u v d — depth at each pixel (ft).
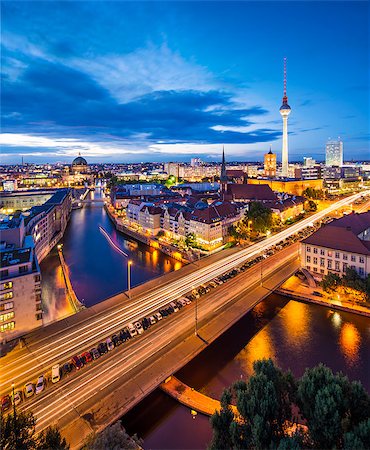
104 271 421.18
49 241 519.19
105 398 173.78
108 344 217.97
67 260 466.29
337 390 126.00
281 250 439.22
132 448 127.75
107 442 123.13
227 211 528.22
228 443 127.75
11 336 234.99
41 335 233.55
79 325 246.06
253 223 517.96
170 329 239.50
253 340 254.68
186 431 171.83
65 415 162.91
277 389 141.38
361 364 224.12
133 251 511.40
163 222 568.82
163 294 298.15
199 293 299.99
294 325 274.98
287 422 138.31
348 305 293.84
